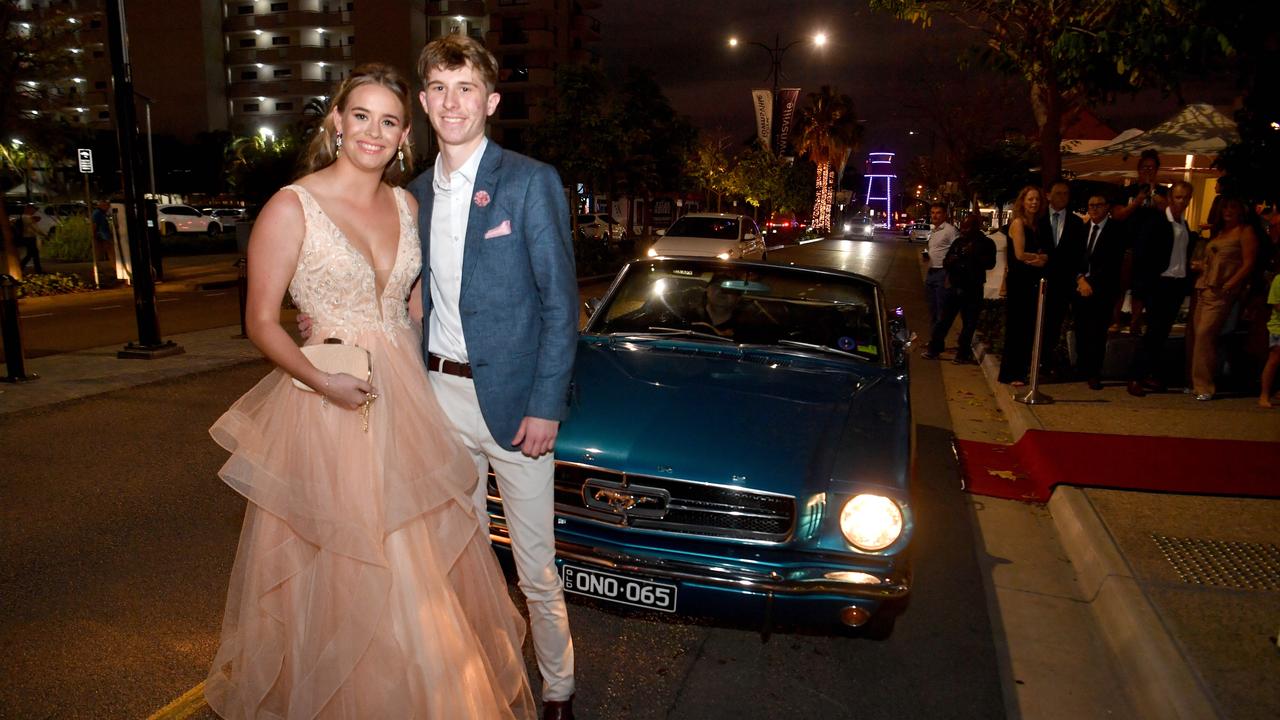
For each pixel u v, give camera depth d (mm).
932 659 3334
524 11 56500
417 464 2340
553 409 2441
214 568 3885
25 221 17625
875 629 2973
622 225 44438
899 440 3244
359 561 2266
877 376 4117
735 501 2971
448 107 2371
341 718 2273
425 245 2553
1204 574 3859
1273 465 5484
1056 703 3047
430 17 59250
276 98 63281
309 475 2270
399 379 2395
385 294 2420
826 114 54406
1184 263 7555
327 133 2389
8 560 3908
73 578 3740
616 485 3043
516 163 2463
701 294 4777
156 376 8039
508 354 2447
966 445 6445
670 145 31453
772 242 35781
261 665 2363
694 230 16750
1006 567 4266
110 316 12836
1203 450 5805
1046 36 8664
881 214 102062
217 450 5738
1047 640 3520
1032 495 5328
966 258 9805
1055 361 8438
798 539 2918
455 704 2303
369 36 58562
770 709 2943
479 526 2648
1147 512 4645
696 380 3773
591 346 4332
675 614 2947
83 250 21828
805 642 3439
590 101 24156
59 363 8664
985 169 22859
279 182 35281
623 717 2846
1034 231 7852
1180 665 3053
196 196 58750
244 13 62656
